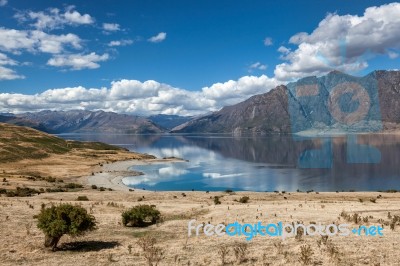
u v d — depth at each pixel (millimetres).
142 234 25359
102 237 24328
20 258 18797
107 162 187125
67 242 22797
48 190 80375
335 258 17203
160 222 29594
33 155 183000
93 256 19344
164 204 45750
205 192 79125
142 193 72250
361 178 133000
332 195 71750
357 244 20531
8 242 21812
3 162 159500
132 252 20188
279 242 21688
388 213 30484
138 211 28828
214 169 169750
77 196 61750
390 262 16797
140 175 147625
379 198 65750
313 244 20859
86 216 21906
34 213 32094
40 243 21922
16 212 32156
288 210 34969
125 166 177375
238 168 172875
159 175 148125
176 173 154875
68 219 21359
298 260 17281
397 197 68062
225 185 121625
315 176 140000
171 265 17250
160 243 22406
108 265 17469
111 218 31891
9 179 101125
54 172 142375
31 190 74500
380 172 148000
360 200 56344
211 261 17828
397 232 24125
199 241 22719
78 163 175500
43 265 17484
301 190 108250
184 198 62938
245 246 19453
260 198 64688
